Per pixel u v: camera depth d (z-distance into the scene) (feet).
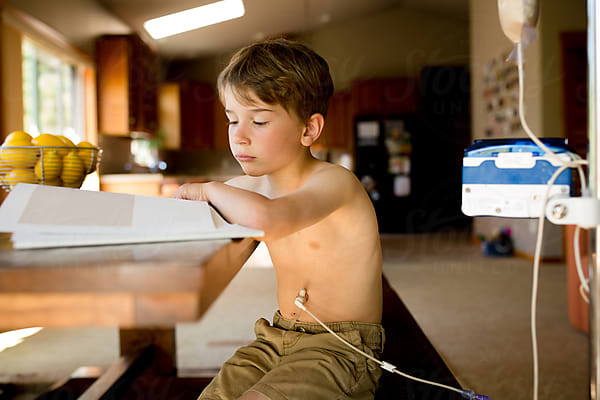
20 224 1.52
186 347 6.30
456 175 22.99
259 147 2.29
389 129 22.53
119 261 1.08
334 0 20.18
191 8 16.22
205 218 1.67
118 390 3.79
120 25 15.43
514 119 15.07
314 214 2.05
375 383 2.53
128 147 17.34
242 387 2.36
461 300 9.09
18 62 10.63
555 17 13.70
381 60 23.97
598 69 1.75
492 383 5.16
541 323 7.50
